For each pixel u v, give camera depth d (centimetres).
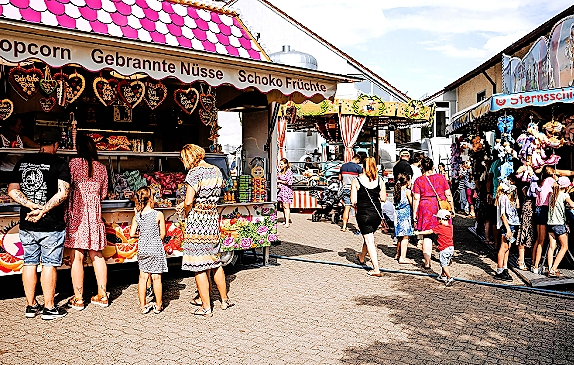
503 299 687
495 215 1023
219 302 675
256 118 930
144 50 641
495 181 988
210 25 783
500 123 881
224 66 723
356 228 1430
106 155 783
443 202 779
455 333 554
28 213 589
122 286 761
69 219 625
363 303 668
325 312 629
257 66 748
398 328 569
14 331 557
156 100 770
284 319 602
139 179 812
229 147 2459
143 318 606
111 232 720
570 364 473
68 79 709
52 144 623
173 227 779
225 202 832
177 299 691
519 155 858
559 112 938
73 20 618
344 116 1841
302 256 998
